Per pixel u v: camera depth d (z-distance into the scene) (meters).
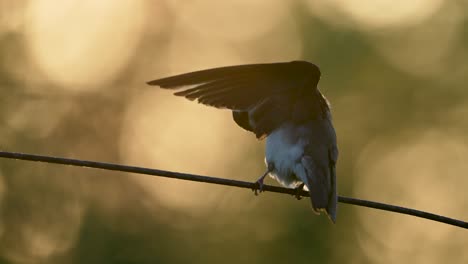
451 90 21.97
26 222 21.53
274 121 10.33
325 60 21.14
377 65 21.19
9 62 22.77
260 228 19.83
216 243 20.38
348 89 21.03
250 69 10.07
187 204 21.56
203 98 9.94
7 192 21.48
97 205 21.91
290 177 10.34
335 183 10.20
